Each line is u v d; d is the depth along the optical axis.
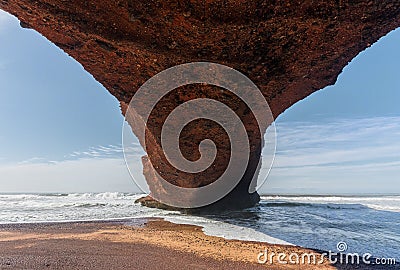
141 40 8.45
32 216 15.84
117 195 35.94
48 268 6.35
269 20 7.82
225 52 8.81
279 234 10.45
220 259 7.07
